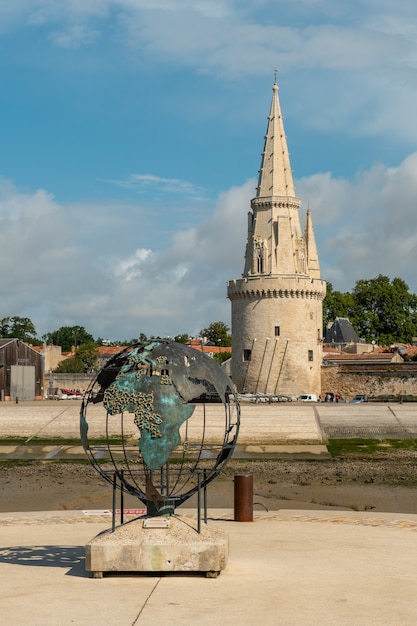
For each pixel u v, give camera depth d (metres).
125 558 15.77
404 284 172.88
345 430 61.91
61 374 125.75
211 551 15.73
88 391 16.89
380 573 16.33
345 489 38.72
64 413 68.81
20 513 27.31
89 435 61.06
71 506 33.88
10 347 106.00
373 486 39.53
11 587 15.13
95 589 14.91
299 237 110.69
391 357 125.69
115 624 12.64
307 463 48.50
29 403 83.44
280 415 67.62
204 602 13.93
